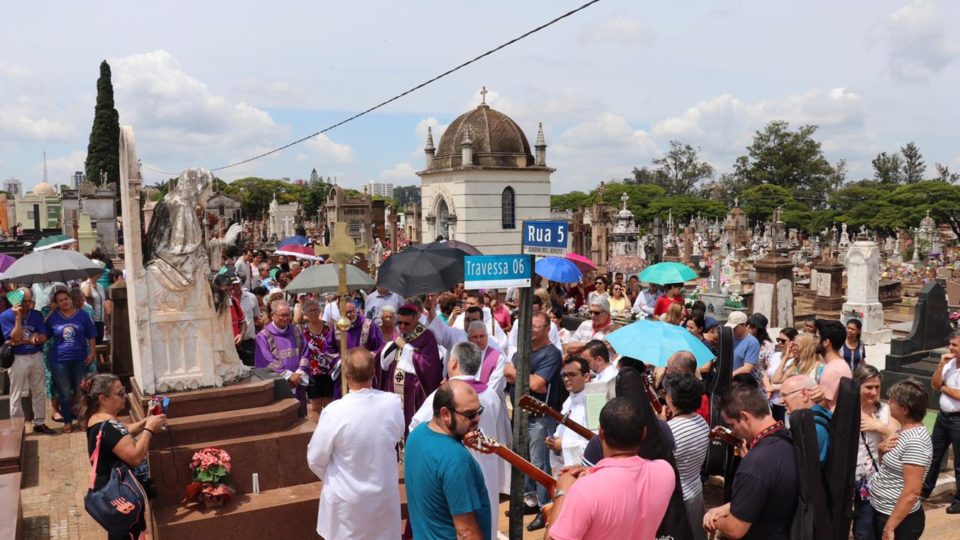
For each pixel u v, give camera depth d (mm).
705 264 31578
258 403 6559
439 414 4090
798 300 24609
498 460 6004
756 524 3918
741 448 4859
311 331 8891
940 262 39562
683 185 115688
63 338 9508
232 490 5930
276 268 16875
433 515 4035
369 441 5039
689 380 4996
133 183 6234
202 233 6488
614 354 8789
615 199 96562
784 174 103625
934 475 7293
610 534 3256
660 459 3965
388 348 7848
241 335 10445
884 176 109750
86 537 6527
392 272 9180
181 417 6191
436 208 40375
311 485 6316
